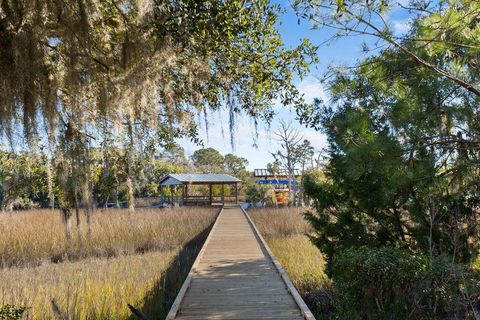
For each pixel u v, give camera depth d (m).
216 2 3.32
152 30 3.59
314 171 22.36
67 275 8.16
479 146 4.02
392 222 6.52
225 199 40.94
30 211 18.06
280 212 21.42
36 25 3.16
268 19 4.16
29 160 4.63
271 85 5.00
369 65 3.50
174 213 19.94
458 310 4.86
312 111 5.10
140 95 3.85
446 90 3.72
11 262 10.08
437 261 5.09
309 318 4.48
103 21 3.80
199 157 67.38
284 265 9.35
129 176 5.66
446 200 5.40
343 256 5.38
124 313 5.73
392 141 3.75
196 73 4.31
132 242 12.54
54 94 3.67
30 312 4.86
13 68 3.19
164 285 7.13
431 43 3.02
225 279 6.70
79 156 4.49
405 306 4.80
